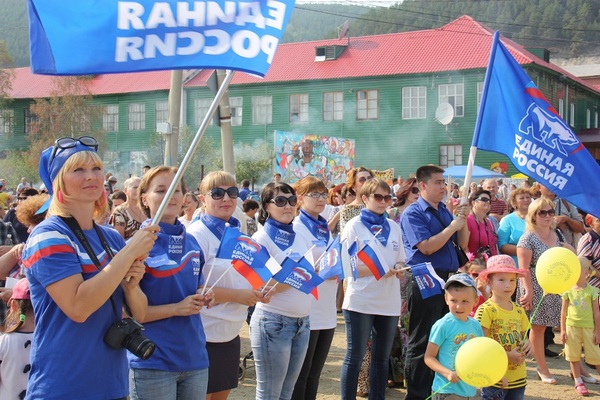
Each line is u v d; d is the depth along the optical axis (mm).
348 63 40844
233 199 4867
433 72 38094
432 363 5117
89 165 3324
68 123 41688
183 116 41406
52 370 3213
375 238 5848
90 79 43688
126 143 44625
